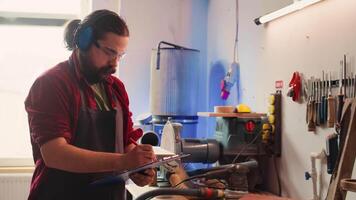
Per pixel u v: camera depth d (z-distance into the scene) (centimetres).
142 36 367
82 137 138
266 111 246
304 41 207
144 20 368
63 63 140
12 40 373
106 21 131
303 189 207
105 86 152
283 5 229
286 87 224
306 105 204
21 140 375
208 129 340
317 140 196
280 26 231
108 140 145
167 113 319
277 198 192
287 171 221
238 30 294
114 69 141
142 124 323
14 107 374
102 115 145
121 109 156
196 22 372
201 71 366
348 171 138
